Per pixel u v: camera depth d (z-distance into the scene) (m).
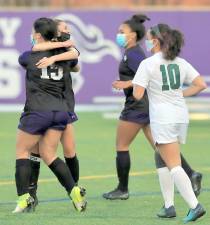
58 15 66.00
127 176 30.67
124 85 29.05
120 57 66.50
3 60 65.62
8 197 31.11
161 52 25.56
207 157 43.12
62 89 27.31
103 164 40.22
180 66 25.69
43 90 26.89
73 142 29.28
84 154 43.94
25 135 26.97
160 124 25.25
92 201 30.33
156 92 25.44
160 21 66.75
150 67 25.31
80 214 27.62
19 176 27.27
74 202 27.72
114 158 42.38
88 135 52.78
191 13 66.88
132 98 30.08
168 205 26.75
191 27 66.94
